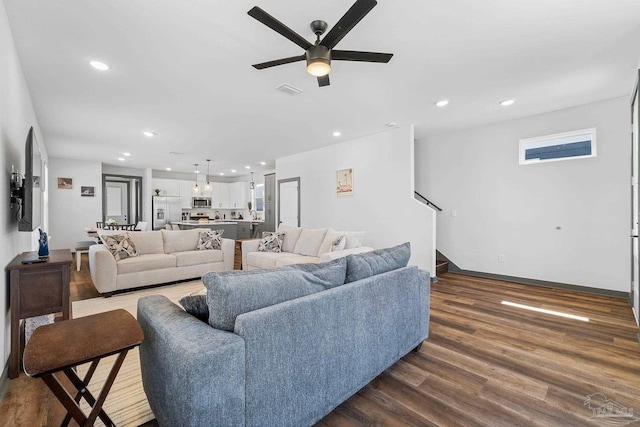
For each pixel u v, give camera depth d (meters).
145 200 9.00
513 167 4.58
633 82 3.21
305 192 6.63
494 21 2.16
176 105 3.76
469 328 2.79
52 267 2.12
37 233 4.30
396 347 2.06
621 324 2.86
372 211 5.34
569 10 2.05
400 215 4.95
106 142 5.64
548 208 4.27
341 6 1.97
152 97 3.49
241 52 2.54
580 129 3.96
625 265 3.70
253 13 1.69
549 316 3.09
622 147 3.69
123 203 9.60
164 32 2.24
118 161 7.80
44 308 2.09
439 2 1.95
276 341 1.31
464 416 1.59
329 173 6.09
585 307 3.37
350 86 3.26
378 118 4.40
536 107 4.00
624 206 3.70
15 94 2.40
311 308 1.46
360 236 4.39
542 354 2.28
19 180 2.46
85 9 1.98
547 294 3.91
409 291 2.20
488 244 4.86
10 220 2.20
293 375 1.38
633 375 1.99
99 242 5.33
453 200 5.28
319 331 1.50
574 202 4.06
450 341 2.51
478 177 4.96
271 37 2.32
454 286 4.34
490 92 3.47
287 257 4.46
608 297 3.76
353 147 5.63
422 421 1.55
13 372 1.91
